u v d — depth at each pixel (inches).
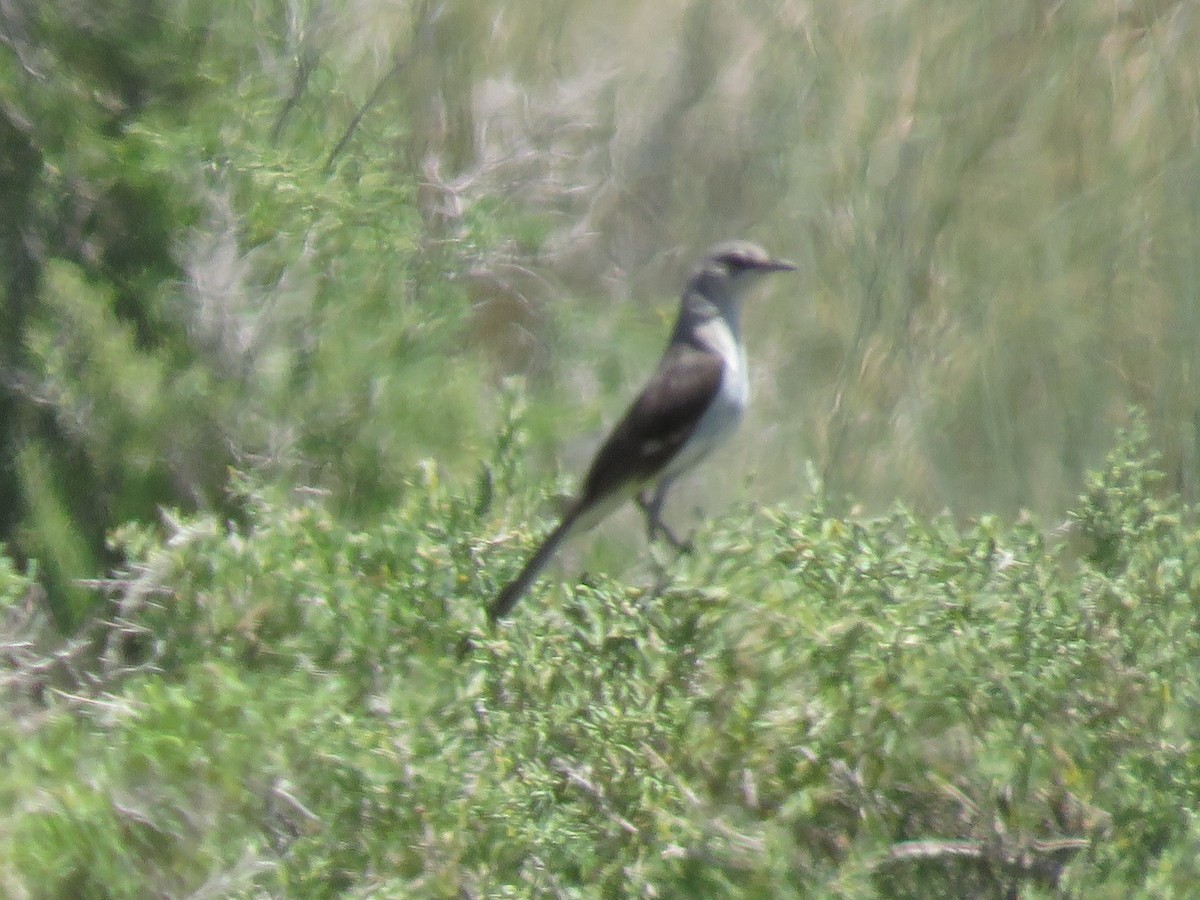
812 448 578.2
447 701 305.3
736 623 315.0
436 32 615.2
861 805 315.6
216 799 301.3
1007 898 335.9
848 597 317.7
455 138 610.2
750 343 613.3
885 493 558.6
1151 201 581.3
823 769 312.2
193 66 498.3
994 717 319.9
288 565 340.8
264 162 482.3
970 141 608.7
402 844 291.0
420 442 479.2
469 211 547.2
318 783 298.2
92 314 465.4
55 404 470.0
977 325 581.0
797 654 310.7
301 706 298.7
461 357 519.2
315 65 522.0
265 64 514.3
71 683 424.8
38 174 488.7
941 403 575.2
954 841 339.0
